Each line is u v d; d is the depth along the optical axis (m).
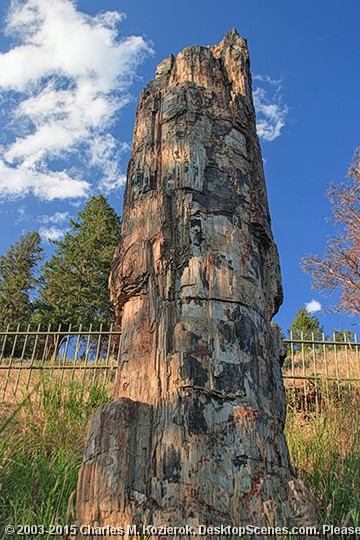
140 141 4.03
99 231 23.02
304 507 2.78
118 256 3.67
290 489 2.88
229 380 3.05
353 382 7.06
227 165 3.87
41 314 20.97
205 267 3.40
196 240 3.46
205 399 2.96
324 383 6.98
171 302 3.30
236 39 4.64
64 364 7.17
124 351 3.33
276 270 3.91
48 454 4.52
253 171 4.12
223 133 3.99
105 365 7.25
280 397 3.40
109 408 2.89
